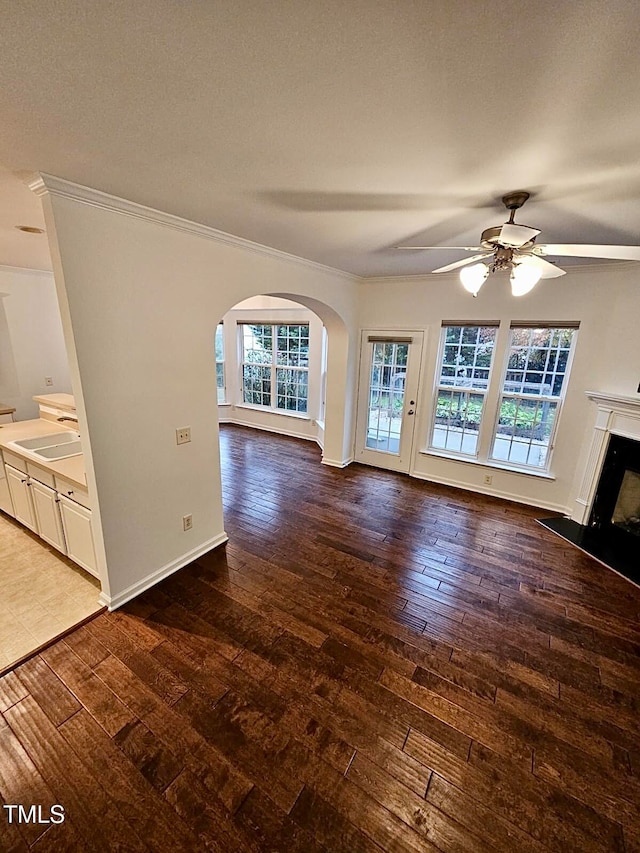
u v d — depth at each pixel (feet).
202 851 4.44
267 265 10.36
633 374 10.75
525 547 10.94
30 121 4.33
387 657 7.13
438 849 4.52
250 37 3.12
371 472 16.48
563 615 8.36
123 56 3.33
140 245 7.29
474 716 6.09
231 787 5.04
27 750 5.41
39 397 12.58
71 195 6.12
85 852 4.39
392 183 5.93
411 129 4.43
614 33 2.93
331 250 10.25
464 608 8.47
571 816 4.86
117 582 8.11
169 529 9.11
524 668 7.00
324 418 18.74
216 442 9.92
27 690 6.29
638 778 5.30
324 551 10.48
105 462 7.46
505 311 12.93
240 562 9.87
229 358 23.49
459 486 14.96
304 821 4.73
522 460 13.76
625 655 7.36
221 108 4.10
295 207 7.01
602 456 11.47
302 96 3.87
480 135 4.50
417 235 8.74
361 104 3.98
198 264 8.46
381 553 10.46
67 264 6.29
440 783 5.17
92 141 4.78
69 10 2.87
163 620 7.85
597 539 11.32
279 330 21.62
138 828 4.62
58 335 14.57
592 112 3.96
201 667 6.79
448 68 3.41
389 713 6.09
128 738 5.59
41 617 7.80
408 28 2.99
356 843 4.55
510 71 3.41
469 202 6.64
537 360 12.91
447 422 15.03
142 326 7.63
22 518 10.55
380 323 15.44
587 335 11.74
